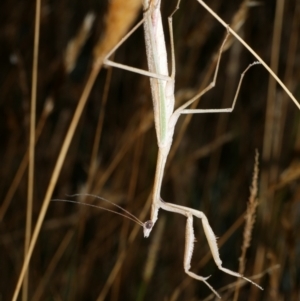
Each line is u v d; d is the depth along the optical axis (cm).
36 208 56
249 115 58
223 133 56
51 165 57
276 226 51
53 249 55
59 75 49
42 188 57
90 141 59
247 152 57
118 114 59
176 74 53
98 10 60
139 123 51
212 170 55
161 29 42
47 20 59
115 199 52
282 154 56
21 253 54
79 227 51
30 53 59
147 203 49
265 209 51
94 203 54
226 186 58
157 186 45
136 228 49
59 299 52
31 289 53
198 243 55
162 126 44
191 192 56
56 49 60
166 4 55
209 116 59
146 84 51
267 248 51
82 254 54
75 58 48
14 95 59
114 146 58
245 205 56
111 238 54
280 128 52
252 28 59
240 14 45
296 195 48
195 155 53
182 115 55
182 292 54
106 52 46
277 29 49
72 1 61
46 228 53
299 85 53
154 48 42
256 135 57
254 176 45
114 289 51
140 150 51
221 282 55
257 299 50
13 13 58
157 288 54
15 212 56
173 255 55
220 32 59
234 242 56
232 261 56
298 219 52
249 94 59
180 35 54
